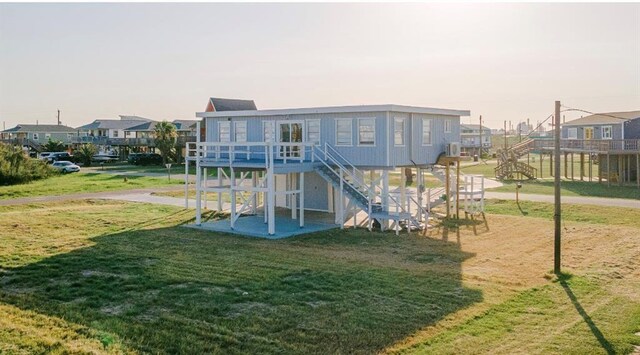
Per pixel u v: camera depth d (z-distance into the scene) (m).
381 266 16.80
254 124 28.81
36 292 13.70
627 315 12.09
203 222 25.95
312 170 25.22
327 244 20.62
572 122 59.50
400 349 10.16
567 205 30.52
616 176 46.31
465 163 75.94
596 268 16.48
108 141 85.69
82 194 36.88
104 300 13.10
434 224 25.38
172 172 58.06
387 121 24.36
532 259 17.88
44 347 10.09
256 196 29.00
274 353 9.95
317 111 26.00
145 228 24.03
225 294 13.60
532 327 11.31
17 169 44.59
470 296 13.45
